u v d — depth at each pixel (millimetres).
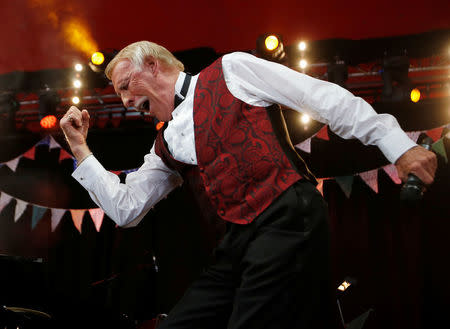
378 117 1178
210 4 4461
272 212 1216
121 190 1538
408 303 5008
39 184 5668
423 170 1095
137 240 5422
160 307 5297
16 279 2074
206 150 1334
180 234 5410
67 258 5691
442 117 4453
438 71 4406
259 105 1325
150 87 1468
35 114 5277
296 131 4824
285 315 1151
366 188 5219
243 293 1180
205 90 1383
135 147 5176
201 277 1407
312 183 1308
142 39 4680
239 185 1271
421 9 4180
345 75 4121
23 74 4734
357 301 5090
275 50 3867
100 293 4578
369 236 5180
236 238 1274
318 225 1215
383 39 4090
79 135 1561
